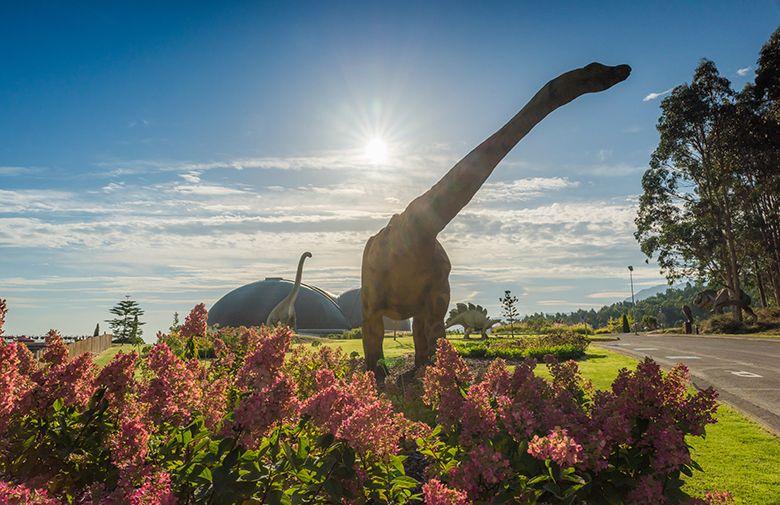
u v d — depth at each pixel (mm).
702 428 3369
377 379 9789
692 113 42812
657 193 46438
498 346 20516
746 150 42719
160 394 3457
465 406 3473
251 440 3016
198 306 5148
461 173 7180
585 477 3045
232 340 9664
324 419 3260
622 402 3457
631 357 19984
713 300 46344
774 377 13789
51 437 3516
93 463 3508
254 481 2928
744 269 51719
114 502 2922
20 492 2525
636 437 3350
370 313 9570
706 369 15703
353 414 3189
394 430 3615
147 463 3164
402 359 12445
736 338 34156
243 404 3033
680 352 22656
